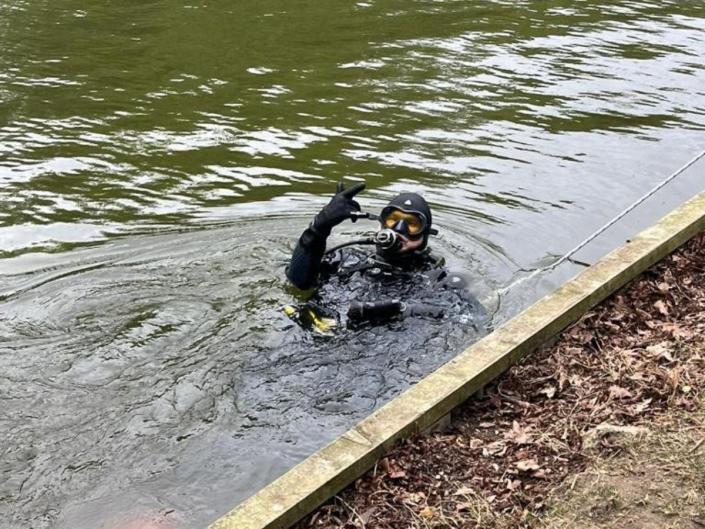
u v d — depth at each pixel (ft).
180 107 31.86
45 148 28.09
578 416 13.97
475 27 42.68
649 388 14.49
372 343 17.40
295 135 29.40
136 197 24.91
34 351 17.03
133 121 30.50
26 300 19.04
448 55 38.19
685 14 46.24
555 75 35.88
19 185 25.48
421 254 20.04
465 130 30.04
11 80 34.17
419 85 34.35
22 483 13.64
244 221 23.50
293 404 15.61
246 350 17.16
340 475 12.23
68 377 16.25
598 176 26.78
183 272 20.47
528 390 14.88
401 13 45.03
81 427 14.92
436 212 24.30
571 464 12.82
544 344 16.02
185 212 24.04
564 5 47.55
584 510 11.80
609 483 12.21
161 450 14.43
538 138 29.53
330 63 36.96
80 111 31.27
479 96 33.27
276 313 18.54
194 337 17.60
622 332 16.63
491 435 13.78
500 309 19.22
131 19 43.37
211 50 38.58
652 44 40.52
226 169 26.78
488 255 21.95
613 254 18.57
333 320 18.22
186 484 13.71
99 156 27.66
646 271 18.79
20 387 15.90
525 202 25.05
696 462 12.44
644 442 12.96
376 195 25.22
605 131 30.25
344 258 20.27
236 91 33.53
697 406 13.85
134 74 35.35
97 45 39.04
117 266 20.77
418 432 13.44
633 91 34.19
